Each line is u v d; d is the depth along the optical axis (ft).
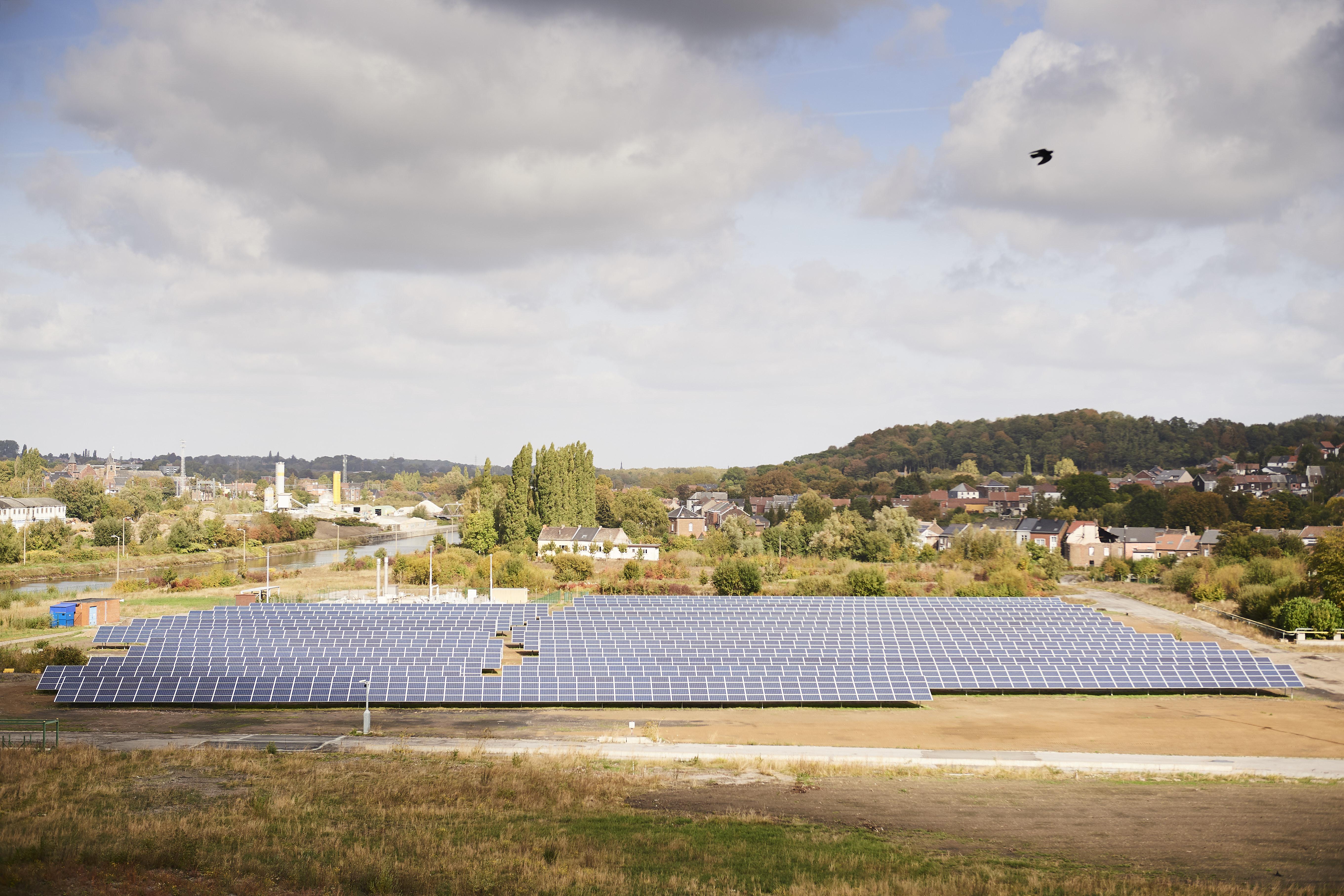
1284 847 108.58
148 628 240.73
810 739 164.96
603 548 520.01
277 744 151.53
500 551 481.05
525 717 177.27
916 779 138.82
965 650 226.17
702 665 200.85
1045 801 127.03
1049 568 436.76
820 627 249.34
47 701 185.06
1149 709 192.24
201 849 91.20
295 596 355.36
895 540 504.02
